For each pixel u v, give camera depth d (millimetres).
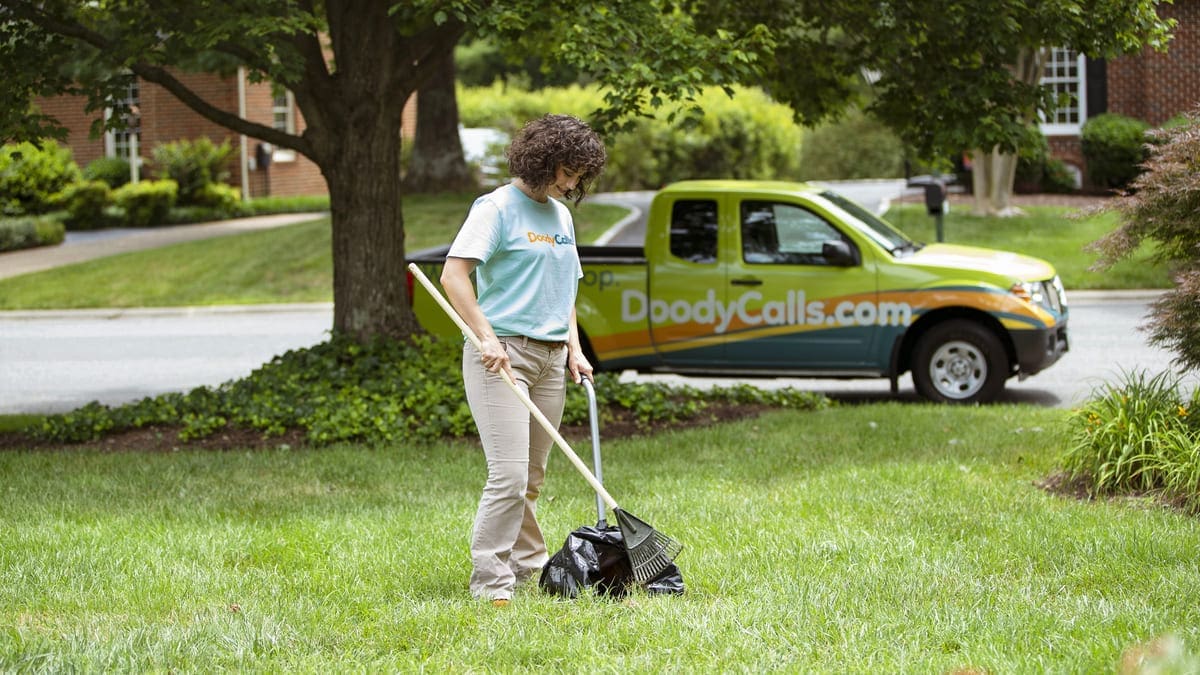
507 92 39469
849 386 12312
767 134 37219
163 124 30141
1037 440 8180
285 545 5762
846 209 10828
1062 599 4730
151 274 20875
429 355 9969
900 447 8211
